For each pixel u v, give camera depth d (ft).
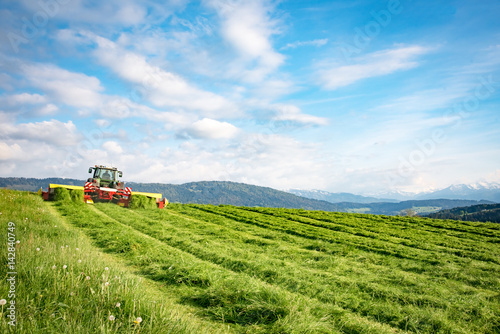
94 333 11.19
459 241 55.67
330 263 31.86
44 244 23.35
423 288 24.93
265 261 30.42
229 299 18.62
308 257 34.81
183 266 24.50
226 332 14.83
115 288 16.10
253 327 15.57
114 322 12.45
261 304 17.56
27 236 25.76
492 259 40.91
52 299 13.92
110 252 30.25
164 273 23.53
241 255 32.45
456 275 30.73
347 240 49.24
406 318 18.19
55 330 11.23
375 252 42.19
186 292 20.38
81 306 13.20
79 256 21.02
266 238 48.08
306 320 15.70
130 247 30.94
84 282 15.64
